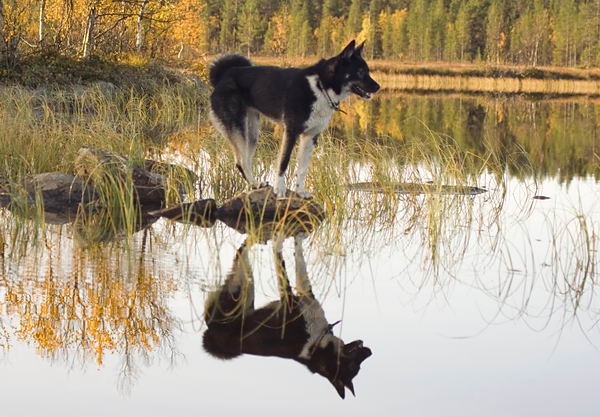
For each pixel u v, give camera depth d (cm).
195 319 466
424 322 473
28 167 873
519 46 7631
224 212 768
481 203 878
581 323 477
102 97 1469
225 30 8594
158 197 838
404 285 553
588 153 1388
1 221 704
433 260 618
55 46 1859
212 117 757
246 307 491
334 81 684
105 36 2331
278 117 711
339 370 396
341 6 9294
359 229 734
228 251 632
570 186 1023
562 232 734
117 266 568
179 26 3056
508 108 2673
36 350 412
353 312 490
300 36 8144
